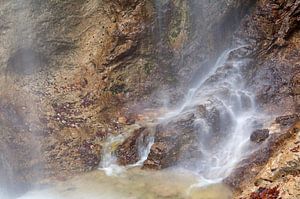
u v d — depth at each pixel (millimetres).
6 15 10289
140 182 9422
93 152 10094
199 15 11031
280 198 7449
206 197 8852
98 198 9055
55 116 10664
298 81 10883
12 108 10391
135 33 10859
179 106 10984
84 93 11070
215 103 10430
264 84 11039
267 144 9336
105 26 11086
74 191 9297
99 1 10945
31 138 10086
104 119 10688
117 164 9961
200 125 10055
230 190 8867
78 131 10438
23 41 10648
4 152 9477
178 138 9891
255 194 7918
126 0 10719
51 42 10984
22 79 10875
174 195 8992
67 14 10906
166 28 10906
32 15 10570
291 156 7855
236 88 10984
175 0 10742
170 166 9742
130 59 11086
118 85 11133
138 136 10125
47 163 9867
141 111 10891
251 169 8961
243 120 10352
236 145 9828
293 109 10398
